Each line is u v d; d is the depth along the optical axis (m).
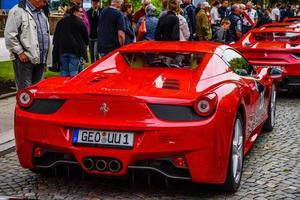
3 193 5.27
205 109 4.82
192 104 4.86
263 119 7.47
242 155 5.64
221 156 4.96
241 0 33.75
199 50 6.05
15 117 5.29
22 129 5.22
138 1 20.47
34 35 8.05
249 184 5.67
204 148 4.82
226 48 6.46
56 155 5.18
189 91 5.07
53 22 27.16
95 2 14.01
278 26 13.35
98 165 4.94
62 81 5.68
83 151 4.94
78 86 5.28
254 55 11.41
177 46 6.26
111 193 5.28
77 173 5.81
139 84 5.25
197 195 5.25
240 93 5.51
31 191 5.34
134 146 4.86
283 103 11.17
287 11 33.31
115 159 4.88
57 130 5.04
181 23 13.04
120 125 4.86
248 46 11.63
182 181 5.57
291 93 12.47
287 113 10.02
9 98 10.38
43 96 5.16
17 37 7.98
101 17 10.99
